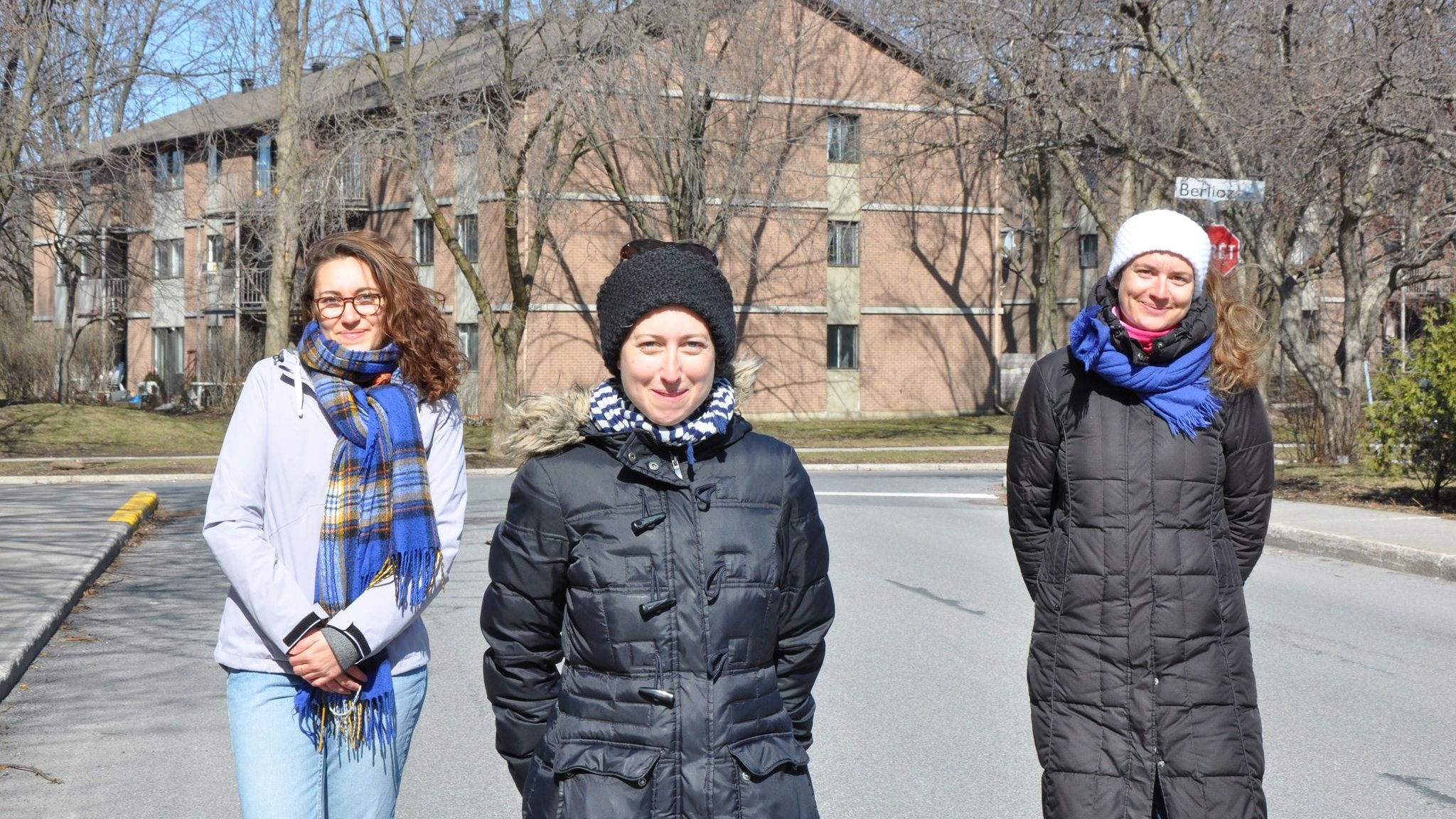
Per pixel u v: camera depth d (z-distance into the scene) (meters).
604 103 24.25
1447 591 9.87
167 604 9.34
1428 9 15.48
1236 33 19.81
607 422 2.64
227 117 37.09
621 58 24.33
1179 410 3.39
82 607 9.15
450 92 25.73
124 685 6.92
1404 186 18.70
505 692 2.78
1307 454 20.47
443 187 38.06
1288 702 6.52
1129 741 3.35
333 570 3.02
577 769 2.52
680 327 2.57
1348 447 19.64
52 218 30.42
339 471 3.06
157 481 21.50
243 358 41.28
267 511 3.08
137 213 29.92
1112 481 3.43
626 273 2.60
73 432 29.16
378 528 3.06
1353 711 6.35
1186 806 3.30
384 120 25.58
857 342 40.44
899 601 9.39
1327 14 17.80
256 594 2.93
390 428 3.11
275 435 3.07
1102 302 3.49
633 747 2.52
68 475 21.80
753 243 37.94
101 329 43.75
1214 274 3.54
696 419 2.63
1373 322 19.95
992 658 7.53
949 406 41.69
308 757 3.03
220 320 45.16
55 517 13.92
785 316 39.16
